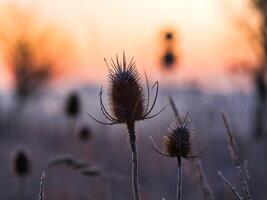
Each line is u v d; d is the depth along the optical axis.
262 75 28.53
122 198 12.96
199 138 8.62
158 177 12.71
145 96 4.30
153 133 8.96
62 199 11.29
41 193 4.21
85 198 10.41
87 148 11.26
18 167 10.81
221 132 10.91
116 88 4.15
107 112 4.12
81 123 11.77
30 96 44.41
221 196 9.62
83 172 7.70
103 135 12.56
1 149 24.64
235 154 5.36
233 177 10.89
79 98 12.62
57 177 12.64
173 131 4.29
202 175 5.52
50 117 17.52
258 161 11.22
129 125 4.14
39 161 16.67
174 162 13.95
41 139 19.97
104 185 10.22
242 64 22.55
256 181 10.23
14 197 14.36
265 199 9.80
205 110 10.52
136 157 4.11
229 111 10.37
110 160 12.43
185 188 12.16
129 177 12.84
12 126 28.72
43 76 46.19
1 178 16.30
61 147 15.84
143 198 11.30
